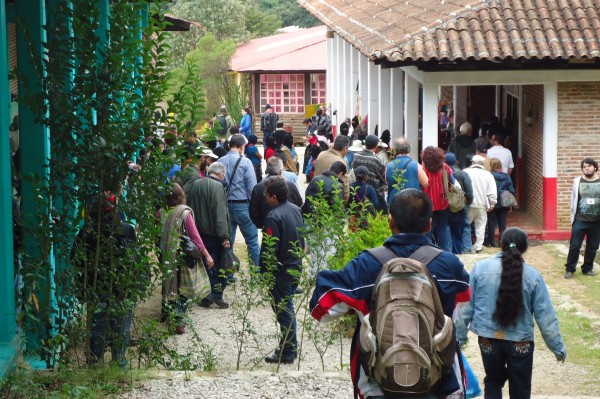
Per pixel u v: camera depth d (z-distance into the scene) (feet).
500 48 65.72
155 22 31.50
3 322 28.09
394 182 56.29
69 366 30.12
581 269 56.08
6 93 27.66
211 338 39.58
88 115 30.48
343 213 38.04
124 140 30.58
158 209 38.04
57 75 30.14
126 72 30.42
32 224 30.07
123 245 31.45
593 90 67.10
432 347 17.03
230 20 189.57
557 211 67.82
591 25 67.00
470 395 23.25
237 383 29.32
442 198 57.77
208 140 32.60
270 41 167.73
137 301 32.37
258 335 40.04
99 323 31.30
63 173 30.42
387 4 90.58
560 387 36.32
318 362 36.35
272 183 36.11
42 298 30.50
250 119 110.73
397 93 90.99
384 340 17.03
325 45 152.76
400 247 18.13
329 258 37.04
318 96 149.79
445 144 90.99
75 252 30.83
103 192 30.81
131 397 27.63
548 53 64.95
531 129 71.92
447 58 65.16
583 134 67.36
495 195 61.26
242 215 50.72
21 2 32.17
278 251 35.91
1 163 27.68
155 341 32.68
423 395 17.37
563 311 47.75
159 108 32.40
